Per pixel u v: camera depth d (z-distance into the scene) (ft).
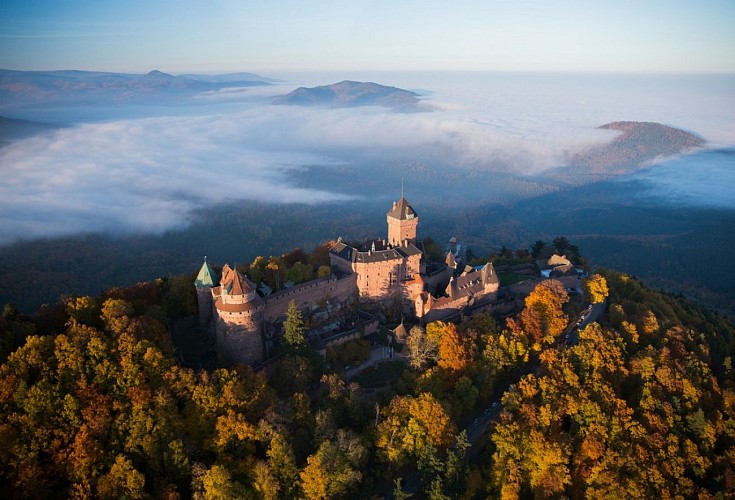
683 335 541.75
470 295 577.43
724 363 543.39
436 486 353.51
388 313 561.84
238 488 331.98
